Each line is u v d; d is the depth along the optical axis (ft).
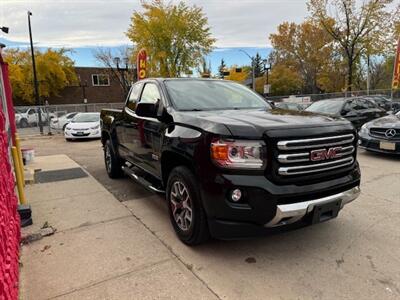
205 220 10.05
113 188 18.38
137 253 10.65
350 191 10.35
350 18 76.33
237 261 10.05
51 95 121.80
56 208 15.14
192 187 10.10
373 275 9.20
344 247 10.84
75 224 13.19
